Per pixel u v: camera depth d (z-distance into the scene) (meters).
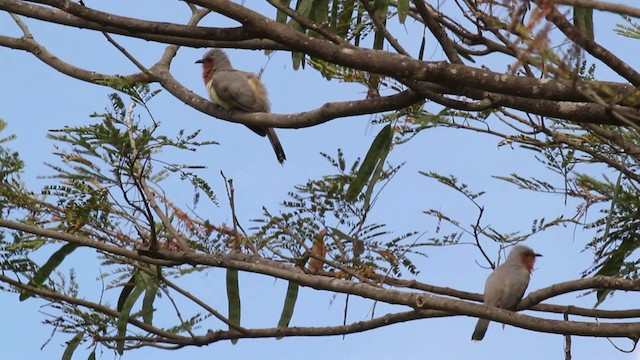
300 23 9.13
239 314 12.07
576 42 6.95
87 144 10.91
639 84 8.47
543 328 10.12
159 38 10.51
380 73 8.77
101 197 11.98
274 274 10.93
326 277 11.09
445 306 10.09
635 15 6.02
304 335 11.45
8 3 10.59
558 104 9.10
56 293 12.12
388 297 10.30
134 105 11.24
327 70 12.14
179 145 11.02
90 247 11.59
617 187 9.91
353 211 12.11
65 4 9.52
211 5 8.89
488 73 8.55
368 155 10.48
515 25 6.53
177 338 11.95
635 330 10.02
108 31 10.62
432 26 9.22
